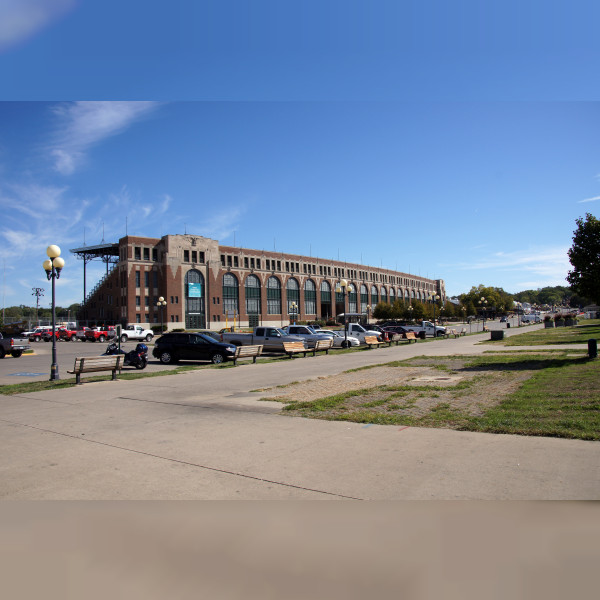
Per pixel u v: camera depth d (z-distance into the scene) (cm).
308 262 9756
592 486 502
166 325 7094
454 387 1222
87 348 4197
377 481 537
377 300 11938
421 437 726
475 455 621
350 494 502
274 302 8962
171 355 2355
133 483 550
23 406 1100
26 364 2612
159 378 1627
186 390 1317
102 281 7800
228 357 2267
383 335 3681
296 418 898
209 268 7806
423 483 526
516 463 581
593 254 2309
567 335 3562
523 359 1861
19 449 706
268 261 8881
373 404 1012
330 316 10281
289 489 520
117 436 782
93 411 1017
